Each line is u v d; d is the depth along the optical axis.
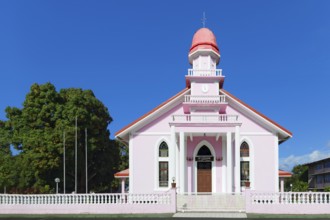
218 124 32.31
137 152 35.06
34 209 27.31
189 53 38.53
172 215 26.05
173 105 35.88
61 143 49.38
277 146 34.91
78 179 54.25
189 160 35.22
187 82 37.31
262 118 34.78
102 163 57.22
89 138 53.94
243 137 35.00
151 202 27.45
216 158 35.16
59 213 27.17
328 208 26.27
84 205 27.30
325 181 80.69
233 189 33.66
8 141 54.31
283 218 24.64
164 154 35.19
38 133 50.78
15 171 46.94
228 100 35.75
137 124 35.06
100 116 56.59
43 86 53.28
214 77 35.91
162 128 35.38
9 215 26.64
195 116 32.88
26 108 52.72
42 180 50.16
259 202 26.84
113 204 27.28
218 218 24.47
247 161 34.88
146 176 34.78
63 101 54.75
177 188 33.00
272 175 34.59
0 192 44.84
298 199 26.70
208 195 30.30
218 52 37.78
